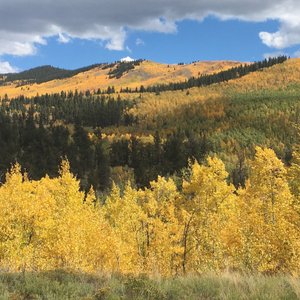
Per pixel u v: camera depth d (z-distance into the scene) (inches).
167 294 339.0
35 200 943.7
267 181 918.4
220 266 864.9
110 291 334.3
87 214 1212.5
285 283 364.8
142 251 1177.4
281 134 6924.2
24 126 6407.5
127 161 5487.2
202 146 5807.1
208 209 1051.9
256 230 836.0
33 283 354.3
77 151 5246.1
